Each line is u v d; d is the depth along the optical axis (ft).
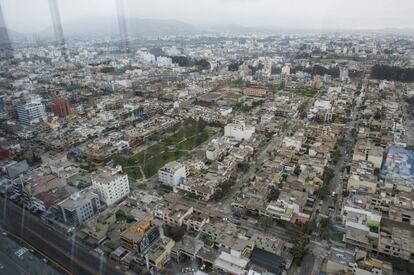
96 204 392.27
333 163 517.55
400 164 482.28
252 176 483.92
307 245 332.19
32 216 395.34
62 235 355.56
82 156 551.18
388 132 621.31
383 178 455.22
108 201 410.31
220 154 543.80
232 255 299.38
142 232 326.24
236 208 396.16
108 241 343.26
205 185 435.53
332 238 341.62
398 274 294.46
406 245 304.30
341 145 593.83
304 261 311.27
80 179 465.88
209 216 375.25
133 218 370.32
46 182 432.66
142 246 310.04
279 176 456.86
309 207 397.19
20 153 554.46
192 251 311.88
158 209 376.48
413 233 326.03
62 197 398.21
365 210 355.97
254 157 549.13
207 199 422.41
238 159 520.42
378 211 364.79
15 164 497.46
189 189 438.81
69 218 367.04
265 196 405.39
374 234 331.36
